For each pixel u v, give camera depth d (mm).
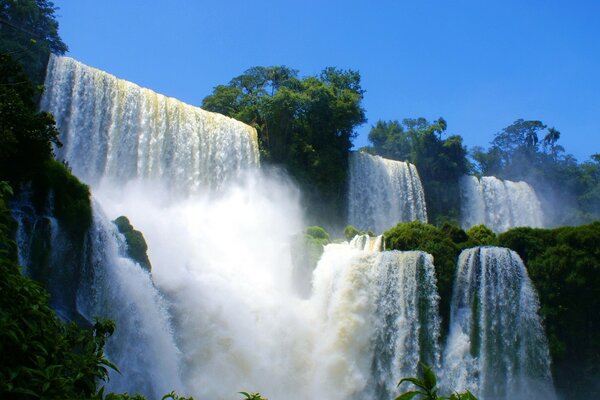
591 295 38906
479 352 38969
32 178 28484
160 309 34062
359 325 39125
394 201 67062
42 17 47094
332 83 69938
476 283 40219
